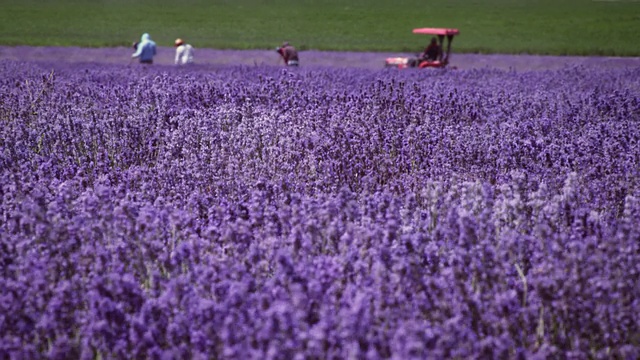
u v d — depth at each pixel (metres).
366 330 9.90
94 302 10.70
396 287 11.32
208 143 21.33
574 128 24.59
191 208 15.68
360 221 14.57
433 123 23.69
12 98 27.34
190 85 29.33
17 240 13.23
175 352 10.02
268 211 14.70
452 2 158.25
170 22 130.88
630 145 21.23
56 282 12.29
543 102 29.70
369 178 17.88
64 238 13.05
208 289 11.40
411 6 151.62
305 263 11.92
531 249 13.20
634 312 11.13
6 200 15.16
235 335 9.81
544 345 10.34
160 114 24.44
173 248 13.37
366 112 25.02
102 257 12.25
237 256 12.65
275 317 9.74
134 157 20.91
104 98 28.89
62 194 14.84
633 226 13.36
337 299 11.28
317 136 21.23
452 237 13.44
